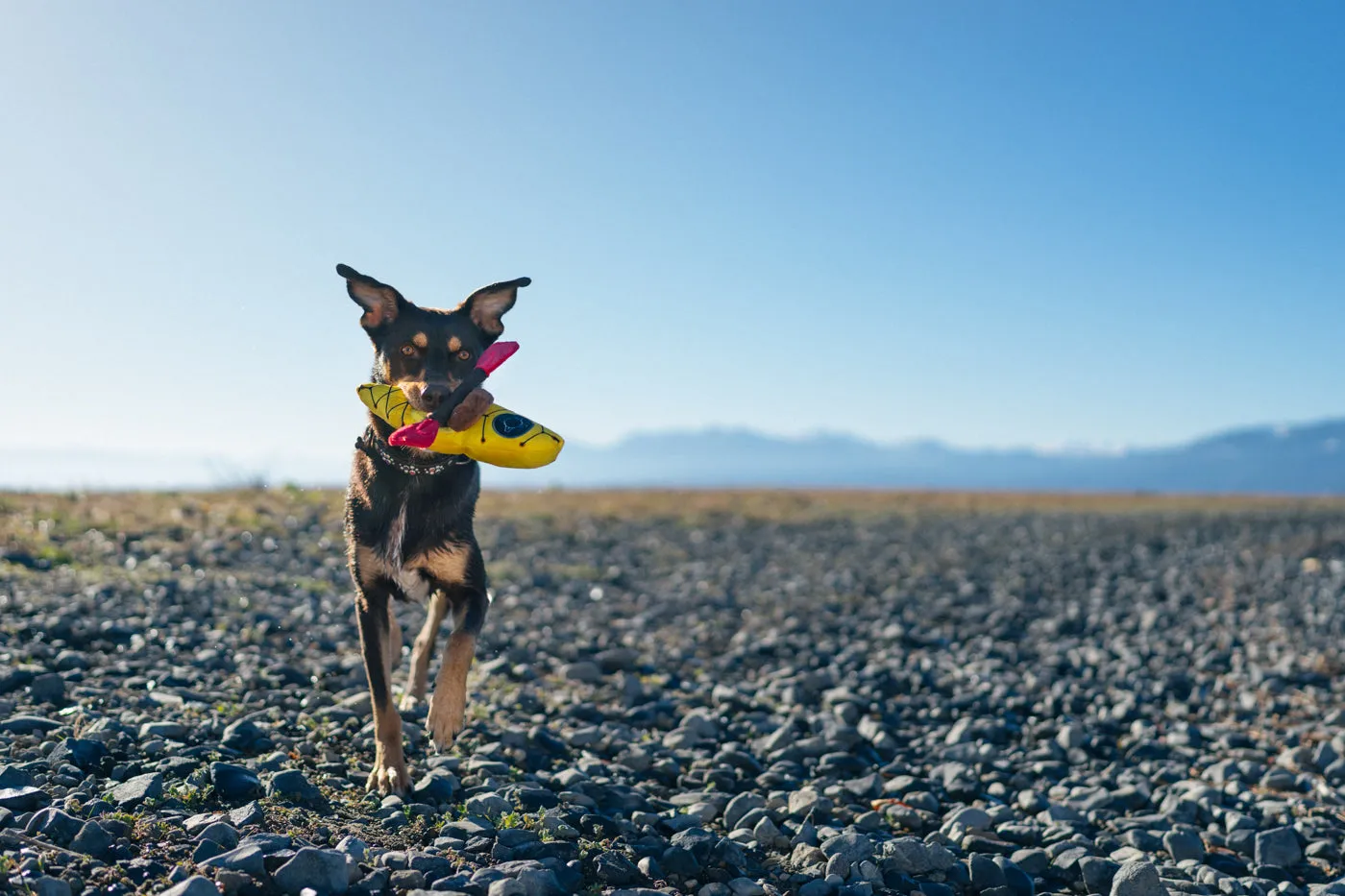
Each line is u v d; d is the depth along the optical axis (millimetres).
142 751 2336
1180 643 4832
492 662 3598
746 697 3533
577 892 1964
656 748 2881
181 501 6512
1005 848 2377
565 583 6020
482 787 2363
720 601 5770
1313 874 2391
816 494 18281
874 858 2217
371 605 2389
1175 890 2234
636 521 10680
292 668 3115
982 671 4094
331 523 6391
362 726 2693
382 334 2436
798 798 2516
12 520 5309
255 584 4562
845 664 4133
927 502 17297
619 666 3822
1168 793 2783
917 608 5906
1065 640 4980
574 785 2449
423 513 2348
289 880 1827
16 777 2102
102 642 3279
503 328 2508
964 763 2955
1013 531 11836
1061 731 3223
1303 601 5977
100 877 1806
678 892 2023
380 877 1881
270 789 2164
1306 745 3246
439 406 2246
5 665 2883
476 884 1885
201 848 1896
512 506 10727
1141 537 10977
